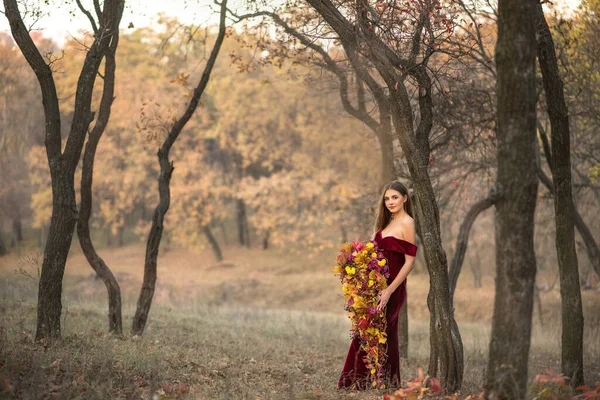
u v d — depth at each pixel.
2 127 24.91
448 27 5.85
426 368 7.98
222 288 28.28
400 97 5.29
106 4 6.78
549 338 13.04
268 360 7.64
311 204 30.47
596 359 8.84
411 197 5.79
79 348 5.90
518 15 3.49
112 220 35.38
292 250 31.73
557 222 5.78
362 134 11.24
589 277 18.69
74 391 4.34
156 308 14.18
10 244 42.94
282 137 32.25
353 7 5.42
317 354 8.98
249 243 37.81
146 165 33.69
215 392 4.90
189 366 5.94
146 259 8.50
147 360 5.63
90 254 8.10
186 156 32.25
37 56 6.40
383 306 5.50
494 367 3.59
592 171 10.21
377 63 5.34
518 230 3.52
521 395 3.54
